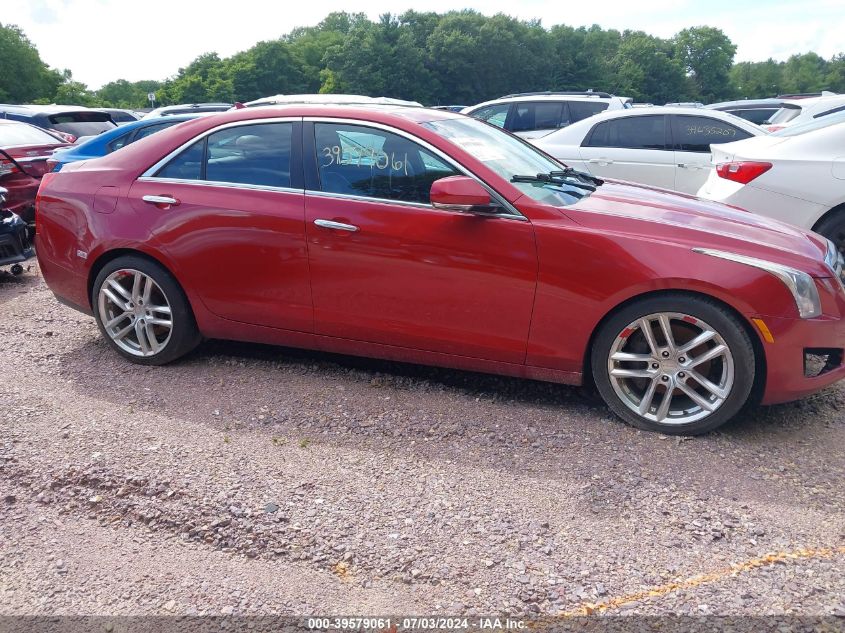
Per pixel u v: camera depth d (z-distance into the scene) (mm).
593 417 3770
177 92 98188
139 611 2418
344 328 4027
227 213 4074
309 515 2889
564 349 3631
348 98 7184
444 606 2404
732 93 130625
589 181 4508
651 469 3234
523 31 95188
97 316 4531
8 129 9102
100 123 13016
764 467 3256
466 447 3449
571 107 10727
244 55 101062
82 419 3725
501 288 3631
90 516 2928
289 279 4031
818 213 5809
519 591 2459
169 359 4441
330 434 3586
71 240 4480
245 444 3477
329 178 3971
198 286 4211
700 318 3389
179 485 3092
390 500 2998
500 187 3666
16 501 3029
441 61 89062
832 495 3021
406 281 3789
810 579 2490
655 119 8570
